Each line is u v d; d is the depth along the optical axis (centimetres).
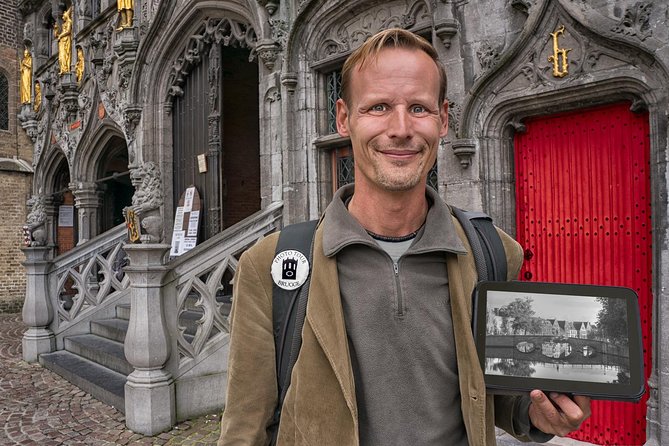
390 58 122
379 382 116
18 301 1348
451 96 434
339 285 122
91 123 1045
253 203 994
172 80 821
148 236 456
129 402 446
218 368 489
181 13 753
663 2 323
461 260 124
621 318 110
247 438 130
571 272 394
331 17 550
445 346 119
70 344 704
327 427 114
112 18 946
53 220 1344
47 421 476
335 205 131
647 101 335
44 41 1354
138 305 448
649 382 338
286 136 579
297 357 125
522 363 112
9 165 1353
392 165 121
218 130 739
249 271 133
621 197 369
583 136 390
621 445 370
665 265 326
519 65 396
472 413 113
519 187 425
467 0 427
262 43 594
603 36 344
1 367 673
